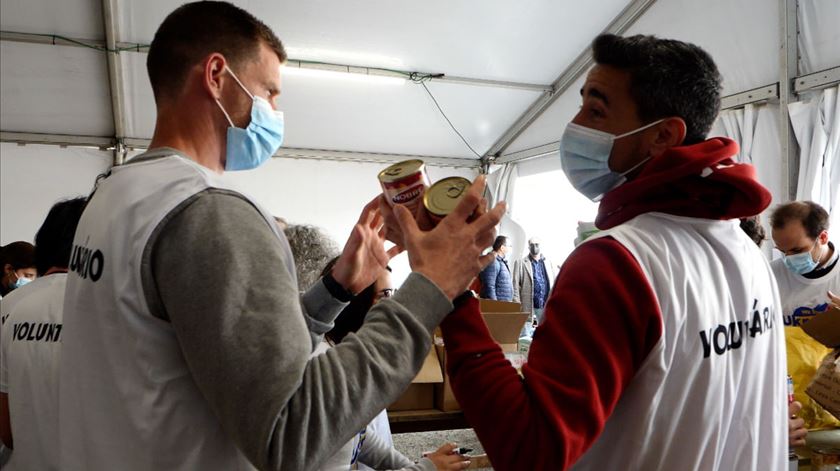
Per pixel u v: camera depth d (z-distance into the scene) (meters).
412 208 0.79
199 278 0.63
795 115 3.47
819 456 1.36
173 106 0.84
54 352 1.13
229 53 0.84
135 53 5.03
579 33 5.37
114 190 0.75
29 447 1.14
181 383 0.69
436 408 1.98
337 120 6.63
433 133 7.06
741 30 3.90
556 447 0.61
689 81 0.78
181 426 0.69
